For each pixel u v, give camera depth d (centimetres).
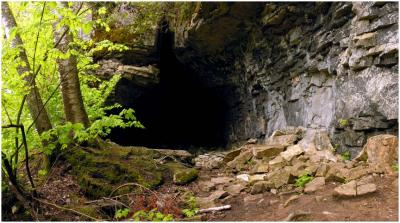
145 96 2045
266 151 941
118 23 1695
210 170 995
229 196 720
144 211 691
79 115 915
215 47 1470
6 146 651
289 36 1104
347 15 826
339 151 848
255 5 1102
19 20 884
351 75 807
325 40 919
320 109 976
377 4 716
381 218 479
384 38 707
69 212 679
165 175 875
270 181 738
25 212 640
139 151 962
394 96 685
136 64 1750
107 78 1683
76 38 923
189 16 1376
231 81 1734
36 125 788
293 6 988
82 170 830
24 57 739
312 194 634
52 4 573
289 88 1195
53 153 848
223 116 2162
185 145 2384
